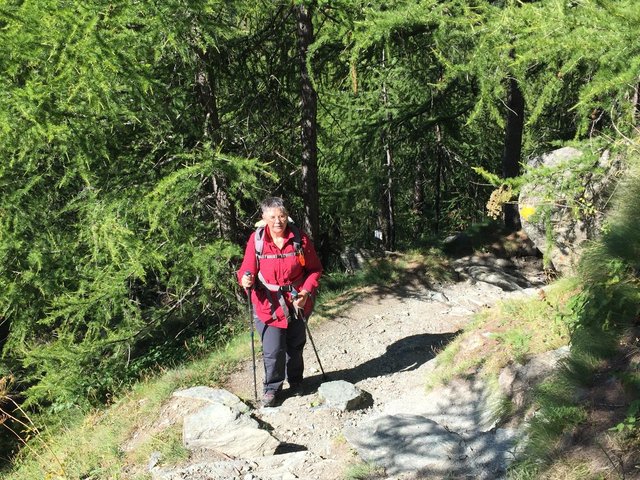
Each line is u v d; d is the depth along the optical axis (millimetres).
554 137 11062
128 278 9461
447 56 8836
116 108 8258
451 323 7785
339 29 8992
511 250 10383
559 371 4273
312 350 7293
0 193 9180
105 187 9305
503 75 6109
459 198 17719
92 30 7426
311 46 8492
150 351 9914
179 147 9508
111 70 7680
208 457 4922
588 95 4398
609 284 4355
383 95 12609
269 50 10648
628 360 3895
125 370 8969
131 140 9625
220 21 9023
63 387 8547
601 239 4953
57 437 7180
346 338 7574
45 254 9461
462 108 11312
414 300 8844
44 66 7832
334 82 10844
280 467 4625
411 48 9586
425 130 11734
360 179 14008
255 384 5789
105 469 5234
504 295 8734
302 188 11133
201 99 10148
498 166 16578
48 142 8336
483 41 5789
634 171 5086
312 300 5508
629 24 4121
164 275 9828
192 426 5117
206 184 10320
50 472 5609
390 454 4430
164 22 8016
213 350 8859
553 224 6871
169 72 9523
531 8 5039
